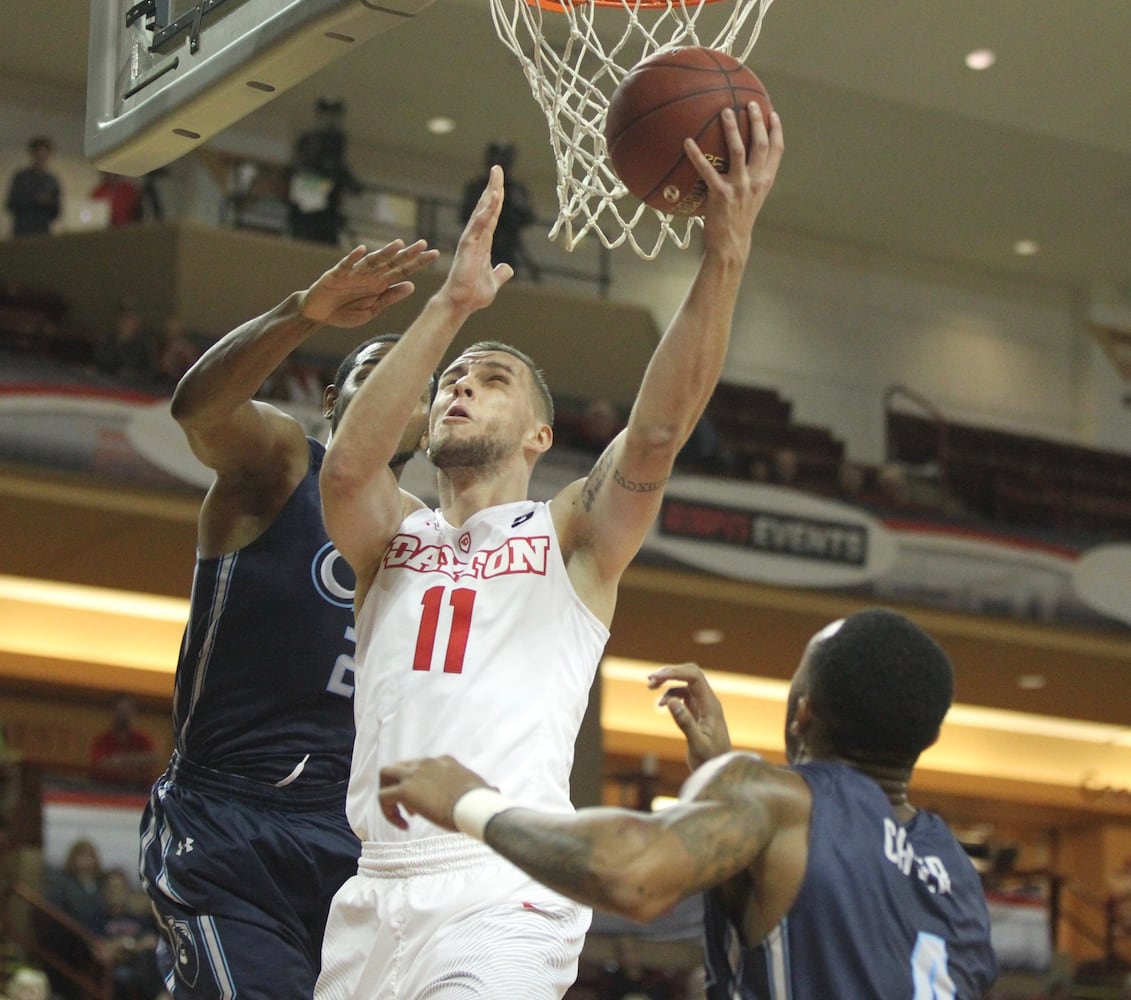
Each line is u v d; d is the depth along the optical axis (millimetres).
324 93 17984
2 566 14609
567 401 17797
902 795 2725
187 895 3844
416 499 3635
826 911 2486
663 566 15352
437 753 3152
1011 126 17906
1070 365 21938
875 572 16219
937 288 21453
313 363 16172
